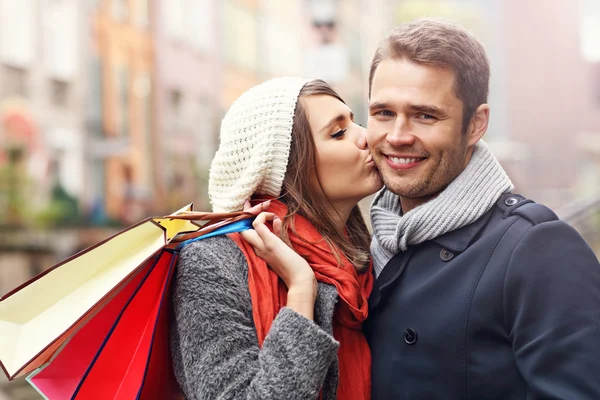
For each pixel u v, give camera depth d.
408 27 1.34
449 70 1.29
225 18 18.81
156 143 16.08
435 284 1.33
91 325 1.33
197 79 17.77
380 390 1.37
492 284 1.25
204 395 1.24
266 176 1.48
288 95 1.47
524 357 1.17
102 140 14.75
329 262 1.40
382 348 1.39
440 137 1.31
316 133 1.48
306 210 1.46
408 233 1.37
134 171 15.50
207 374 1.25
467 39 1.32
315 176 1.48
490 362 1.24
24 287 1.23
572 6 32.59
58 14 14.16
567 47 32.97
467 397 1.25
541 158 32.34
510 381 1.22
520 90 33.12
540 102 33.03
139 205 15.55
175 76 16.88
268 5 20.84
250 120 1.48
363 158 1.48
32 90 13.64
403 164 1.35
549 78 32.94
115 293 1.30
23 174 12.75
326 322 1.33
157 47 16.28
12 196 12.59
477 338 1.25
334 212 1.52
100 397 1.29
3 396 4.41
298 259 1.34
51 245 11.92
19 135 13.15
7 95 13.23
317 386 1.23
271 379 1.20
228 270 1.36
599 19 32.34
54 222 12.91
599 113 32.81
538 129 32.97
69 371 1.31
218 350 1.27
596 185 28.17
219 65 18.59
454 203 1.34
